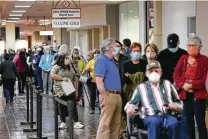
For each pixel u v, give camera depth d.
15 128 13.61
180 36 16.20
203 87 9.39
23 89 25.20
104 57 9.39
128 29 27.11
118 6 28.33
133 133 8.83
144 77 10.12
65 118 12.98
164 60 10.32
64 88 12.29
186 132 8.72
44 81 23.33
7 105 19.58
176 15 16.52
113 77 9.41
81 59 18.06
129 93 10.09
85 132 12.58
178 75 9.56
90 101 16.05
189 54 9.45
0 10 32.44
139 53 10.18
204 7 12.54
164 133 8.50
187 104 9.45
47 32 47.34
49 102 20.09
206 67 9.39
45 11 33.38
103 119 9.41
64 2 25.48
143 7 21.11
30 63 27.83
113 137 9.60
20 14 36.66
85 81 15.79
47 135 12.27
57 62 12.43
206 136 9.46
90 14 29.36
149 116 8.67
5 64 20.61
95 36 31.59
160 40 18.09
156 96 8.84
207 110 10.32
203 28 12.56
